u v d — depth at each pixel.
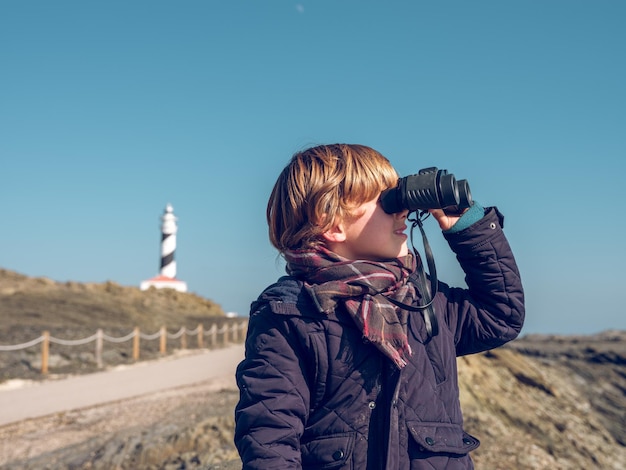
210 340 23.44
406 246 1.85
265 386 1.68
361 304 1.67
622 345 22.19
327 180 1.73
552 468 7.07
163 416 8.84
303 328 1.68
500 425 8.29
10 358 13.99
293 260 1.78
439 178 1.67
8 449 7.39
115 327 21.59
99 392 11.38
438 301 1.92
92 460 6.65
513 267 1.90
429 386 1.70
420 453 1.63
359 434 1.64
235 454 6.28
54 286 27.03
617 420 14.55
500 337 1.91
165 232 48.69
